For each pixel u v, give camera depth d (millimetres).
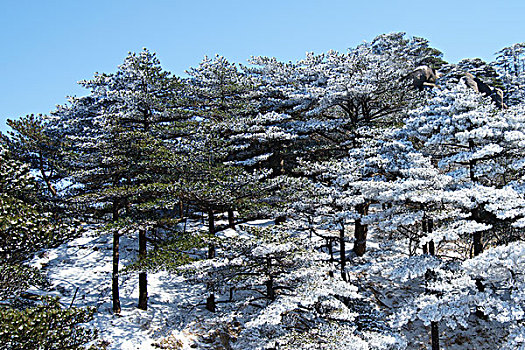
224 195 15914
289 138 22125
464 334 14891
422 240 12359
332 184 18141
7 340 6926
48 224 9414
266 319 10523
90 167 16438
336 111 24234
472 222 12719
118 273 14531
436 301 12719
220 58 26172
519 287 12070
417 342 14938
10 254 8695
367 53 23703
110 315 14648
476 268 12055
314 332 11445
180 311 15688
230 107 25000
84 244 20547
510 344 11805
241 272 12742
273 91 25453
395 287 17703
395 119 21969
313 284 11938
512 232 16453
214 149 19047
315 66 25203
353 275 18328
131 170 15828
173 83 22312
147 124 20266
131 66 20406
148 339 13625
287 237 12711
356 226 20250
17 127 19953
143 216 16234
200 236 14844
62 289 16094
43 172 20484
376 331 13430
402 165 15984
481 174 14281
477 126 14820
